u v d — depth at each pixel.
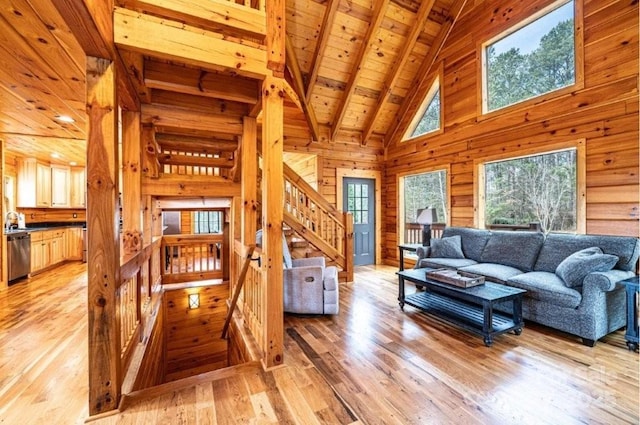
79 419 1.55
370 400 1.73
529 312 2.82
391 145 6.15
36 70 2.11
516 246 3.50
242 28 1.92
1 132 3.71
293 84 4.74
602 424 1.53
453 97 4.78
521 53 3.91
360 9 4.17
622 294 2.61
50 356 2.22
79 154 5.32
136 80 2.09
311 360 2.21
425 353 2.32
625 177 2.92
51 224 6.27
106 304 1.57
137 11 1.72
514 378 1.96
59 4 1.14
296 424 1.53
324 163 5.65
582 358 2.22
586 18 3.20
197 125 2.80
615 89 2.99
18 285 4.32
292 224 4.31
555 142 3.48
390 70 5.06
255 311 2.56
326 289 3.16
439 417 1.59
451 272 3.12
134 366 2.07
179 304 3.96
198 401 1.70
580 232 3.25
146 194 3.12
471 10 4.45
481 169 4.39
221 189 3.45
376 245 6.26
